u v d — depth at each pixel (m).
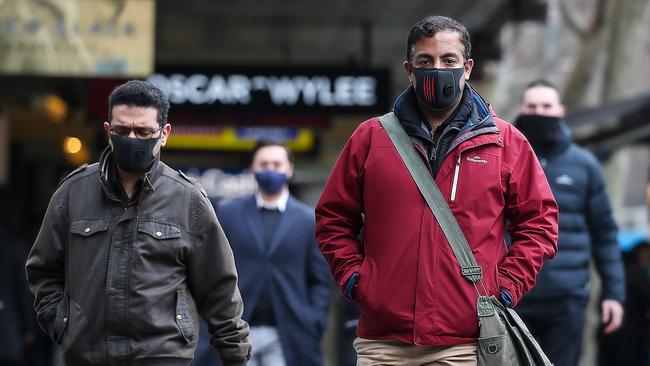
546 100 18.39
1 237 25.55
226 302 12.05
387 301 11.83
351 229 12.58
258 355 18.97
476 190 11.89
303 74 28.28
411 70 12.08
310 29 30.83
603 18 33.50
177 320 11.62
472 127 11.98
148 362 11.44
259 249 19.11
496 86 41.28
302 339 19.06
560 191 18.44
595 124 27.00
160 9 28.75
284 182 19.36
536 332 18.56
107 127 11.62
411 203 11.91
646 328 28.94
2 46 23.72
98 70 23.75
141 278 11.49
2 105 34.34
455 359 11.72
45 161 39.19
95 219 11.60
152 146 11.48
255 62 33.78
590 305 29.55
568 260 18.33
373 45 32.59
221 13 29.16
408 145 12.05
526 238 12.11
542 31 47.50
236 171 39.66
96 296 11.47
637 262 28.98
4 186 32.66
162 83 28.38
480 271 11.73
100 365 11.46
